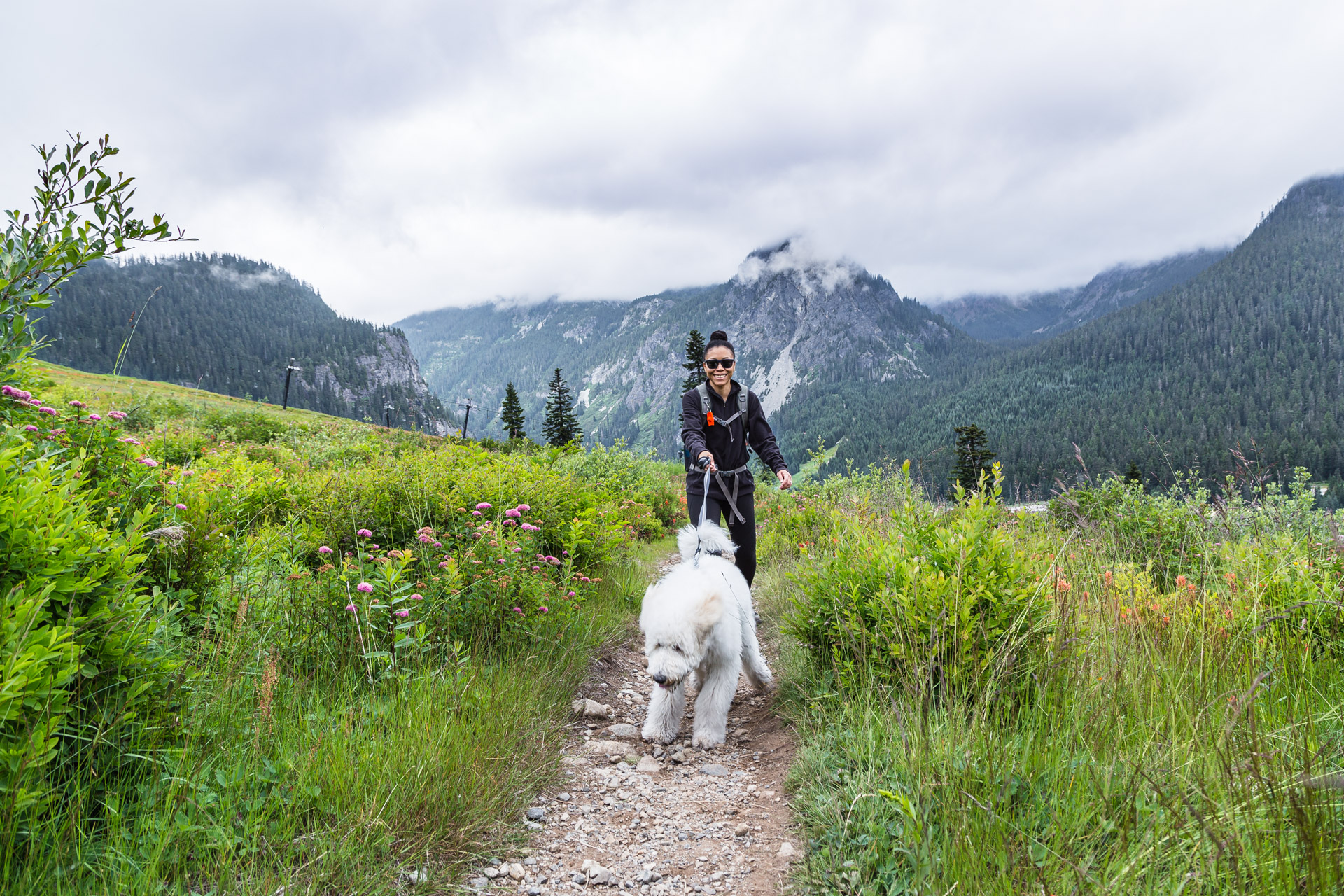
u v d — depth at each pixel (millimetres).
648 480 16234
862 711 3240
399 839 2363
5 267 2289
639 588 6953
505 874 2447
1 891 1643
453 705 3174
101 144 2420
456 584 4051
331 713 2895
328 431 20438
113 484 3150
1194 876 1871
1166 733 2613
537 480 7129
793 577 4414
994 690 2930
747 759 3590
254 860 2051
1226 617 3461
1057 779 2424
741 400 4941
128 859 1850
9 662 1635
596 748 3660
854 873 2246
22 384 2934
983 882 2006
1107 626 3480
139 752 2137
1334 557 3688
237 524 4598
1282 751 2160
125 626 2195
